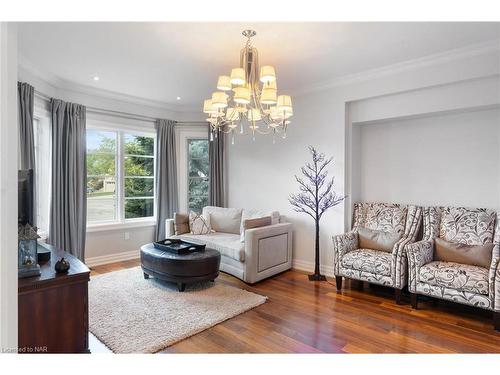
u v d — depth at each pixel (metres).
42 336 1.94
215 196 5.52
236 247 3.91
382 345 2.38
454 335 2.54
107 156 4.90
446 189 3.65
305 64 3.49
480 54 3.03
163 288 3.56
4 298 1.19
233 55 3.23
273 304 3.19
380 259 3.31
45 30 2.67
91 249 4.61
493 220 3.07
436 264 3.04
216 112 3.04
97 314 2.86
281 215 4.59
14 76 1.24
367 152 4.27
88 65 3.52
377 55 3.23
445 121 3.64
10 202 1.22
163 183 5.29
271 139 4.88
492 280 2.59
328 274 4.21
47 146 4.05
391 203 4.06
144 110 5.13
